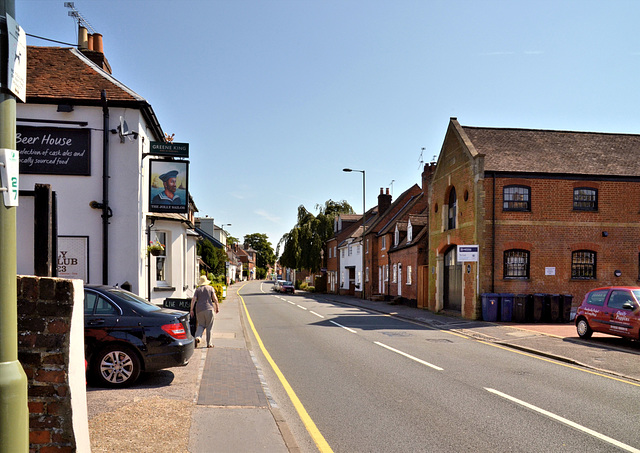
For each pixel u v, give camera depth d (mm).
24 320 3877
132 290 13141
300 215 54656
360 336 14961
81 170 13047
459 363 10586
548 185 20219
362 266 39500
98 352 7543
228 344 12578
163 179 13828
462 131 21797
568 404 7285
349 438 5762
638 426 6250
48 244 4457
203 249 46875
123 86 13883
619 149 22812
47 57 14148
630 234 20516
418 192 42969
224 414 6215
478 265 19656
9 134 2939
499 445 5543
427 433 5949
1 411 2801
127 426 5508
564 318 18734
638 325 12203
